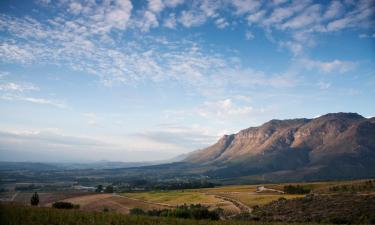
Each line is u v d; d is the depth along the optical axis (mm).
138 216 59062
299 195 134250
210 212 76000
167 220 54688
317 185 171250
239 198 145250
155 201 146625
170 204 135375
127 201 141750
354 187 121312
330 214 76500
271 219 77562
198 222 54562
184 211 75688
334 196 95562
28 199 140375
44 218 46250
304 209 86062
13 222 41594
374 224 65562
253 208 110375
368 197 88562
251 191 185625
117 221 49906
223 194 170000
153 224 49500
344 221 69688
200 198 153125
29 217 45812
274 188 187250
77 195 159125
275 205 98938
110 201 139625
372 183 123875
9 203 67500
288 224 56656
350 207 80750
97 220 49594
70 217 49438
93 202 135375
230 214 102500
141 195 172750
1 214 47000
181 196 163375
